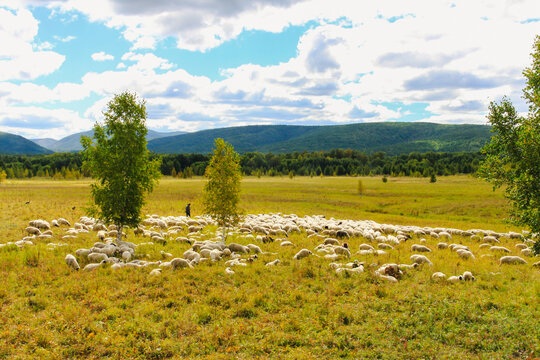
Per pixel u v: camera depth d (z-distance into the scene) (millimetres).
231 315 11523
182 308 11945
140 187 21750
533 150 13000
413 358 8906
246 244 24203
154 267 16922
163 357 9055
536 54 14000
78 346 9219
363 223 39188
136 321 10727
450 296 13117
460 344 9672
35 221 26828
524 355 8938
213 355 9016
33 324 10305
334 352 9242
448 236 29062
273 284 14516
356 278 15289
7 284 13320
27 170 158750
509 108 14031
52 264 16250
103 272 15523
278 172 196875
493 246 24359
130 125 21234
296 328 10547
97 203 20922
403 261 19016
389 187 96438
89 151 20875
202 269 16547
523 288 14125
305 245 23781
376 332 10297
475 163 161875
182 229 30406
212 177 24156
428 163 193625
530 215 13758
